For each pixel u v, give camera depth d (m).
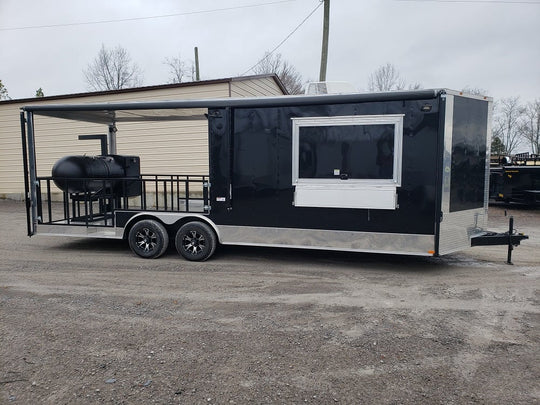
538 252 6.98
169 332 3.67
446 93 5.09
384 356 3.25
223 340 3.51
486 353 3.31
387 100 5.27
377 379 2.92
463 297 4.64
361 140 5.42
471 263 6.19
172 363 3.13
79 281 5.24
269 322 3.90
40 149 14.68
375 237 5.46
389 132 5.30
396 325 3.85
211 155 6.07
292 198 5.77
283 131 5.74
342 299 4.56
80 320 3.94
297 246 5.80
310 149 5.65
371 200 5.43
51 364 3.11
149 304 4.39
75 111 6.80
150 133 13.20
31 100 14.55
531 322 3.94
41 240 8.11
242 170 5.97
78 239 8.23
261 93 14.00
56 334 3.62
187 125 12.83
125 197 7.45
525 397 2.71
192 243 6.27
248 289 4.91
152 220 6.46
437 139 5.14
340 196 5.55
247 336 3.59
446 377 2.95
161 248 6.39
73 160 6.87
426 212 5.25
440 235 5.22
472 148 5.62
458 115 5.32
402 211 5.33
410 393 2.75
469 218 5.69
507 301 4.52
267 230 5.92
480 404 2.62
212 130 6.04
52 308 4.26
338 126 5.50
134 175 7.93
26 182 6.85
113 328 3.76
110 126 8.41
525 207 13.42
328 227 5.64
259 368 3.06
